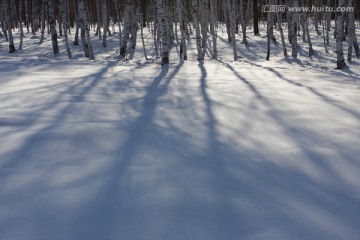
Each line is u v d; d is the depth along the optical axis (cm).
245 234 275
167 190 345
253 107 669
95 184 358
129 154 436
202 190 345
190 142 479
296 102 708
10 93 761
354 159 421
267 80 1004
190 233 276
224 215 302
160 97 752
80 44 2653
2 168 395
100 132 511
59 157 426
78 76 1022
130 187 351
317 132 521
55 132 507
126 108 658
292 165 406
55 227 286
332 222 292
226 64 1509
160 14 1402
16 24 4481
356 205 320
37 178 372
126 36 1945
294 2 1822
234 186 354
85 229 282
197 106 677
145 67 1330
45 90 796
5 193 341
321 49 2317
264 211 308
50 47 2516
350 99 734
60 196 335
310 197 334
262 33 3297
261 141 484
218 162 413
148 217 298
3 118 568
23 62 1405
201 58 1667
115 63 1480
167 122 570
